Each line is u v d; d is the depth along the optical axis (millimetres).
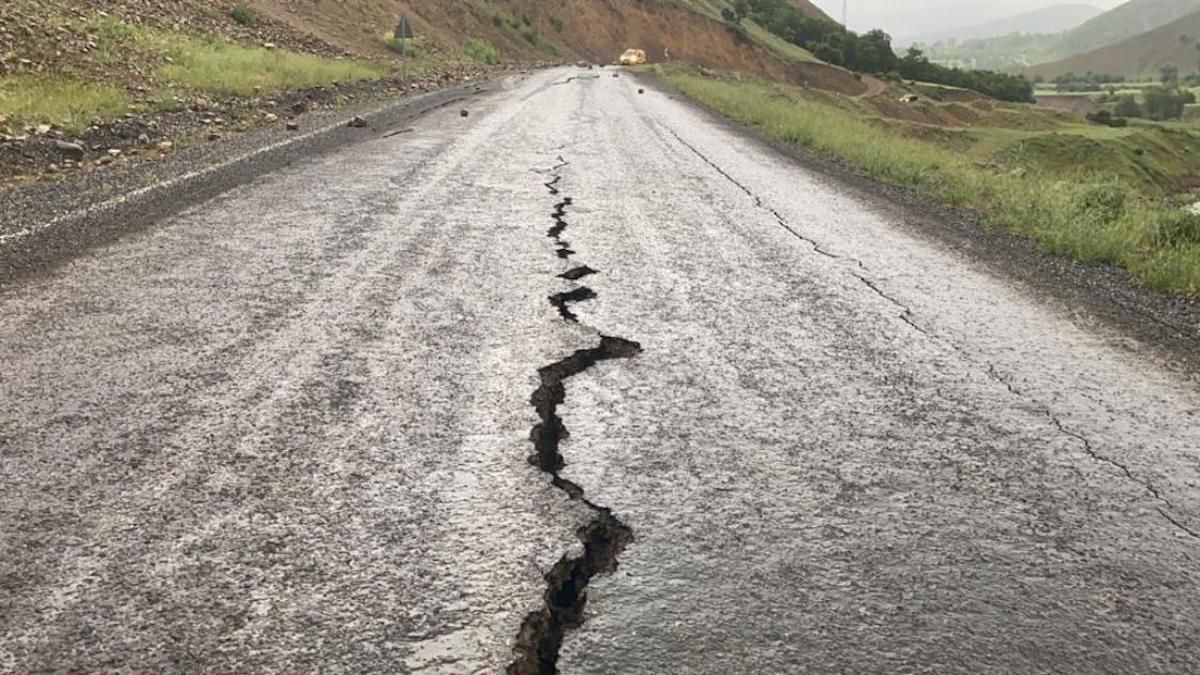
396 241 6195
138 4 20500
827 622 2260
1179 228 8156
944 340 4715
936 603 2371
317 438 3152
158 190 7504
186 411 3320
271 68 19078
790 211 8328
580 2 79250
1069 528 2814
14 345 3910
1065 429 3613
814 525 2742
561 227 6941
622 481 2957
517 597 2289
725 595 2352
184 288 4875
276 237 6145
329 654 2043
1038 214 8953
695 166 11000
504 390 3674
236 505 2674
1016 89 113062
